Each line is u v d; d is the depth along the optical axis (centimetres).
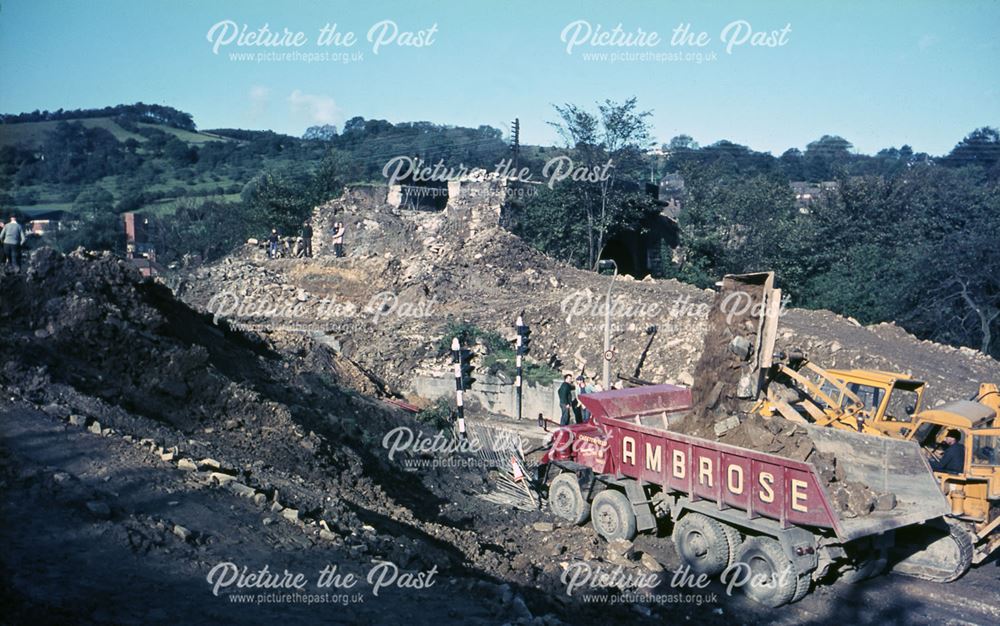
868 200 4803
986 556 1220
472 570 1015
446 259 3294
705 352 1311
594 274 3397
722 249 4828
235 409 1352
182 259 4459
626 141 4366
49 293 1341
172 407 1276
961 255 3484
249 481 1028
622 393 1434
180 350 1373
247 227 5641
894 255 4066
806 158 9494
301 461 1255
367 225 3850
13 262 1509
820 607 1083
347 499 1181
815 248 4772
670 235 4994
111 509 837
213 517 893
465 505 1482
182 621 673
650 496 1325
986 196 4378
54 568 709
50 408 1046
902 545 1217
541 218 4397
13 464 874
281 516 949
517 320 2534
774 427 1155
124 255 4212
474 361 2473
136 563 756
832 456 1130
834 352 2166
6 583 664
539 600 954
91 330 1302
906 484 1081
